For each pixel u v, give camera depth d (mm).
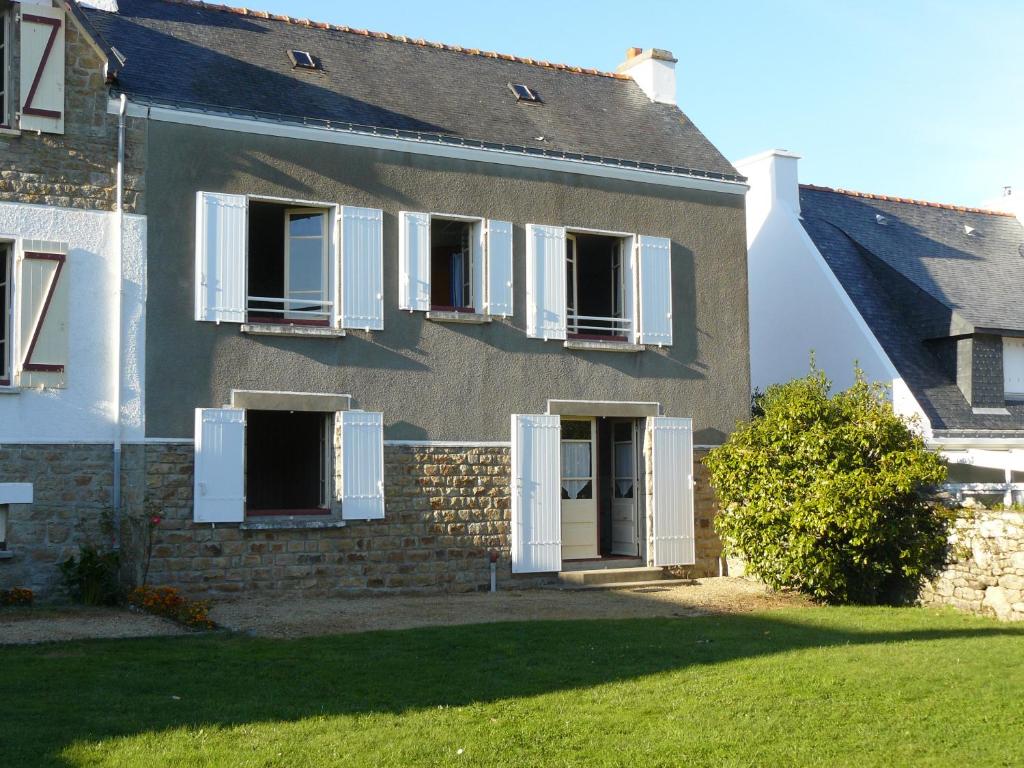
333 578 14852
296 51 16859
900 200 25906
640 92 20297
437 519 15641
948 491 15492
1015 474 21328
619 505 17969
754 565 15828
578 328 17469
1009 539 14164
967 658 10641
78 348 13664
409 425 15570
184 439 14133
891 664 10297
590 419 17641
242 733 7680
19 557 13211
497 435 16219
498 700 8797
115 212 14000
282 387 14773
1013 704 8883
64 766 6895
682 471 17484
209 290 14344
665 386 17656
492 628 11922
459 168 16234
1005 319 21609
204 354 14344
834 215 24078
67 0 13820
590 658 10430
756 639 11680
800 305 22250
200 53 15828
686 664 10242
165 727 7766
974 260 24266
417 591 15398
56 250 13602
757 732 8023
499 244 16391
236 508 14242
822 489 14758
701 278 18141
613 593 15750
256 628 11734
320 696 8750
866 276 22516
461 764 7160
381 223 15523
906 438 15430
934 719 8445
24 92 13516
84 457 13602
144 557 13453
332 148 15336
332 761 7137
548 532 16391
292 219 15523
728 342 18297
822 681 9555
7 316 13633
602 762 7305
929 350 21688
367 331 15359
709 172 18266
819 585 15031
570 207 17062
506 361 16375
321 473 15383
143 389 13961
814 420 15695
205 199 14383
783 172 23281
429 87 17562
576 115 18594
